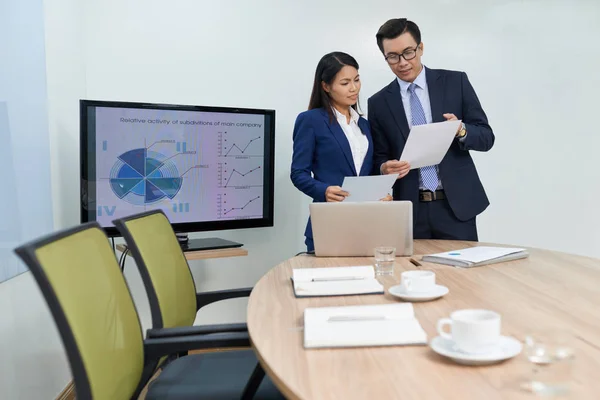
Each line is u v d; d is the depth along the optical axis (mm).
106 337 1166
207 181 3082
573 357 965
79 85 3068
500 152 3707
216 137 3082
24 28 2238
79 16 3078
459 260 1856
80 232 1262
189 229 3045
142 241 1678
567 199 3775
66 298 1030
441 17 3619
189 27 3344
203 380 1545
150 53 3289
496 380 880
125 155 2854
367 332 1104
